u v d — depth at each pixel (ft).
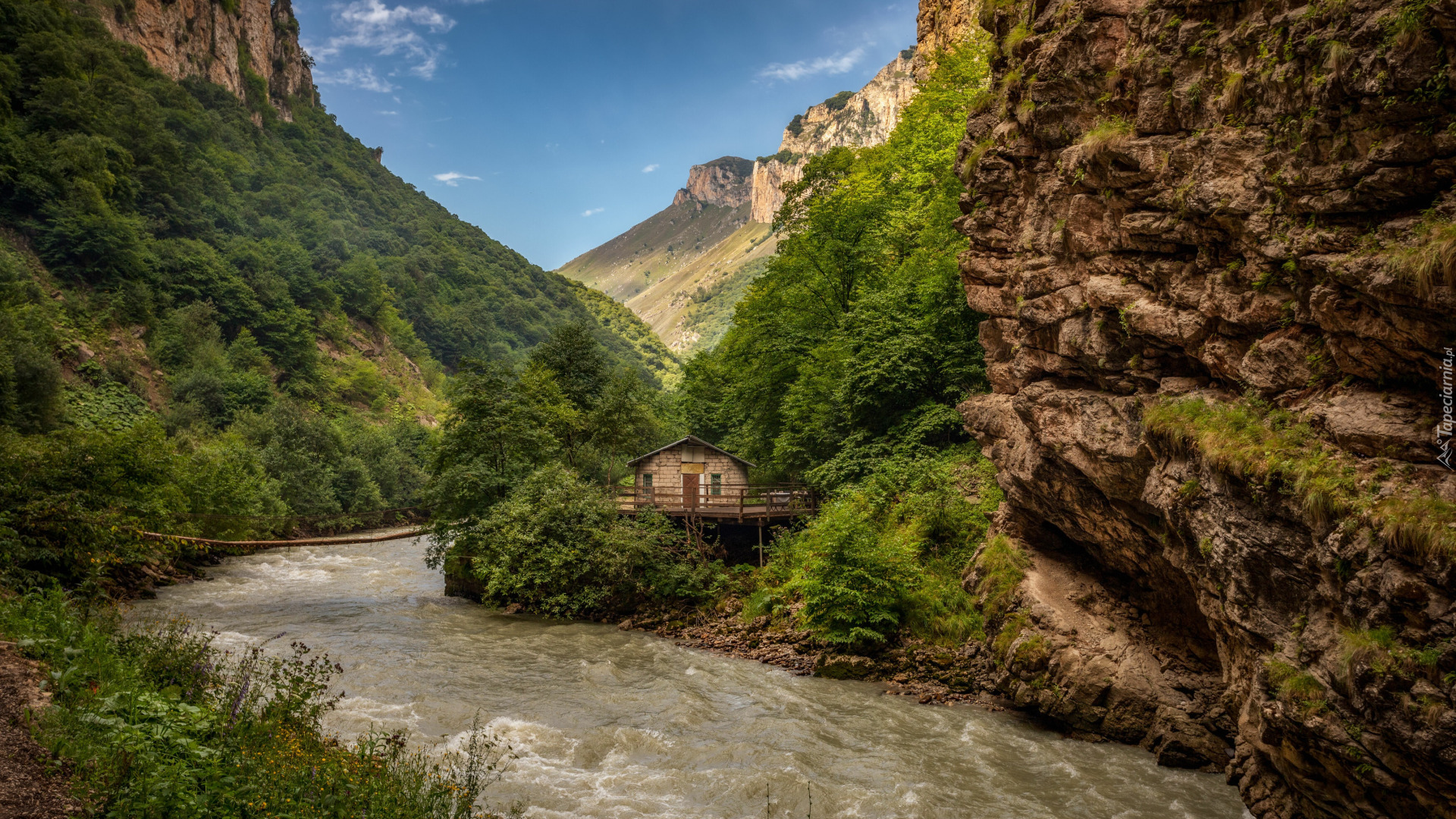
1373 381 26.55
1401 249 24.08
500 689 55.83
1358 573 23.76
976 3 157.69
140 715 25.62
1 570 55.98
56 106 354.13
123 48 486.79
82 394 215.92
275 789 23.25
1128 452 38.93
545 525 93.40
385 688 54.29
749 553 100.37
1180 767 43.45
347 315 466.29
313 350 383.65
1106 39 40.63
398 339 502.38
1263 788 32.04
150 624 45.55
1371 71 24.67
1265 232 29.71
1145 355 38.32
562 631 79.15
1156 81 35.60
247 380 290.76
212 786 21.84
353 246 587.27
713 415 183.52
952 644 62.95
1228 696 34.81
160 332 296.92
